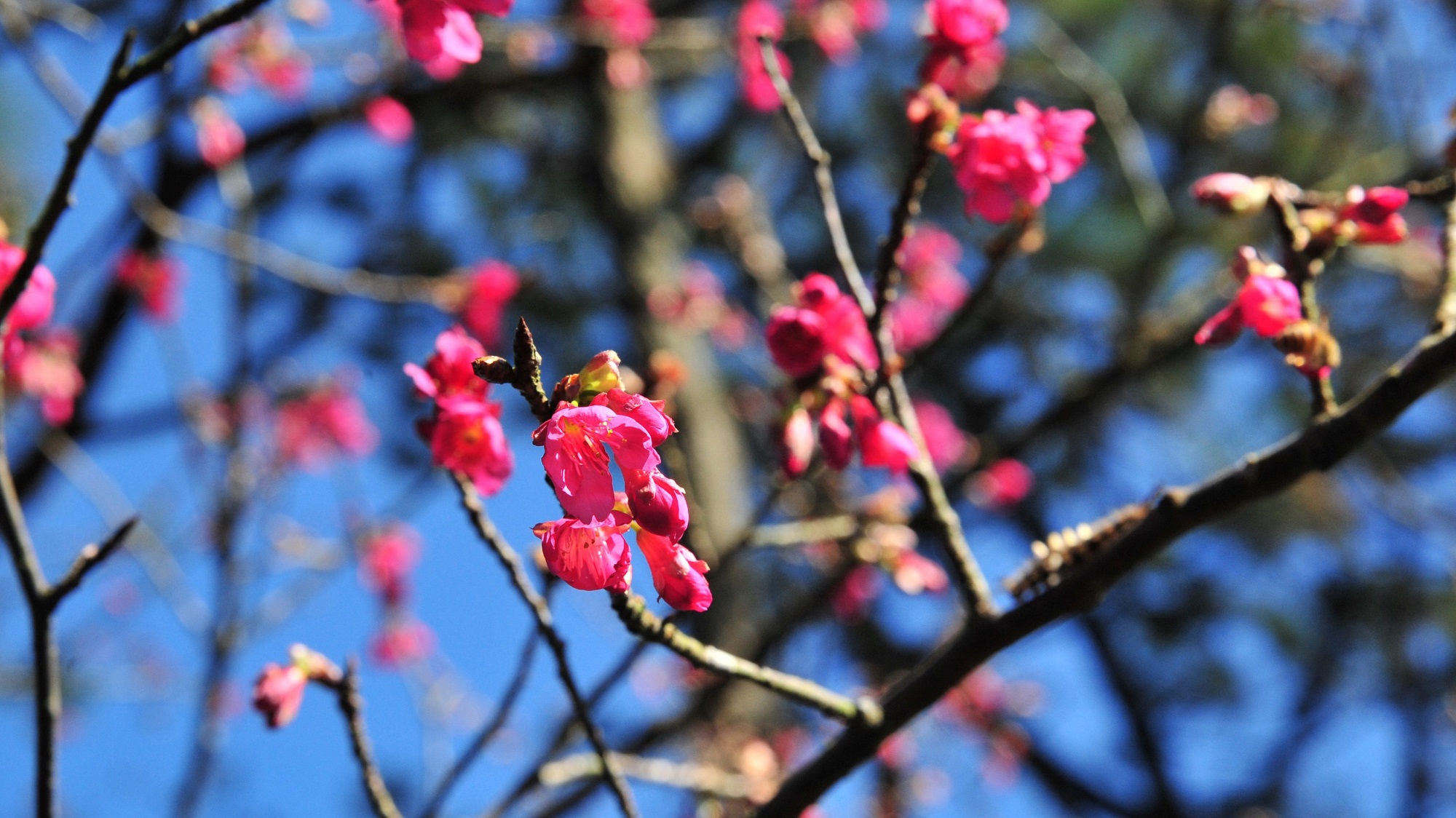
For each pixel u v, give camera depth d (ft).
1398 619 24.20
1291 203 6.20
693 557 4.41
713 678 12.29
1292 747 25.03
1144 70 22.99
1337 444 5.71
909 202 6.55
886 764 19.69
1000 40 20.97
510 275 16.53
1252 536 24.45
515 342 4.18
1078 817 25.30
